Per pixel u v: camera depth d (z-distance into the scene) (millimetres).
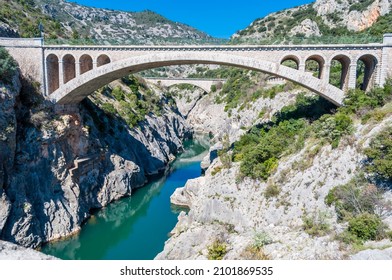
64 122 37406
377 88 29609
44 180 34188
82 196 38594
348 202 21141
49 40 39125
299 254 16766
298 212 24453
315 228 19906
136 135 55906
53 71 40188
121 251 31562
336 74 44844
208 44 37469
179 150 75250
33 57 37906
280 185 27500
